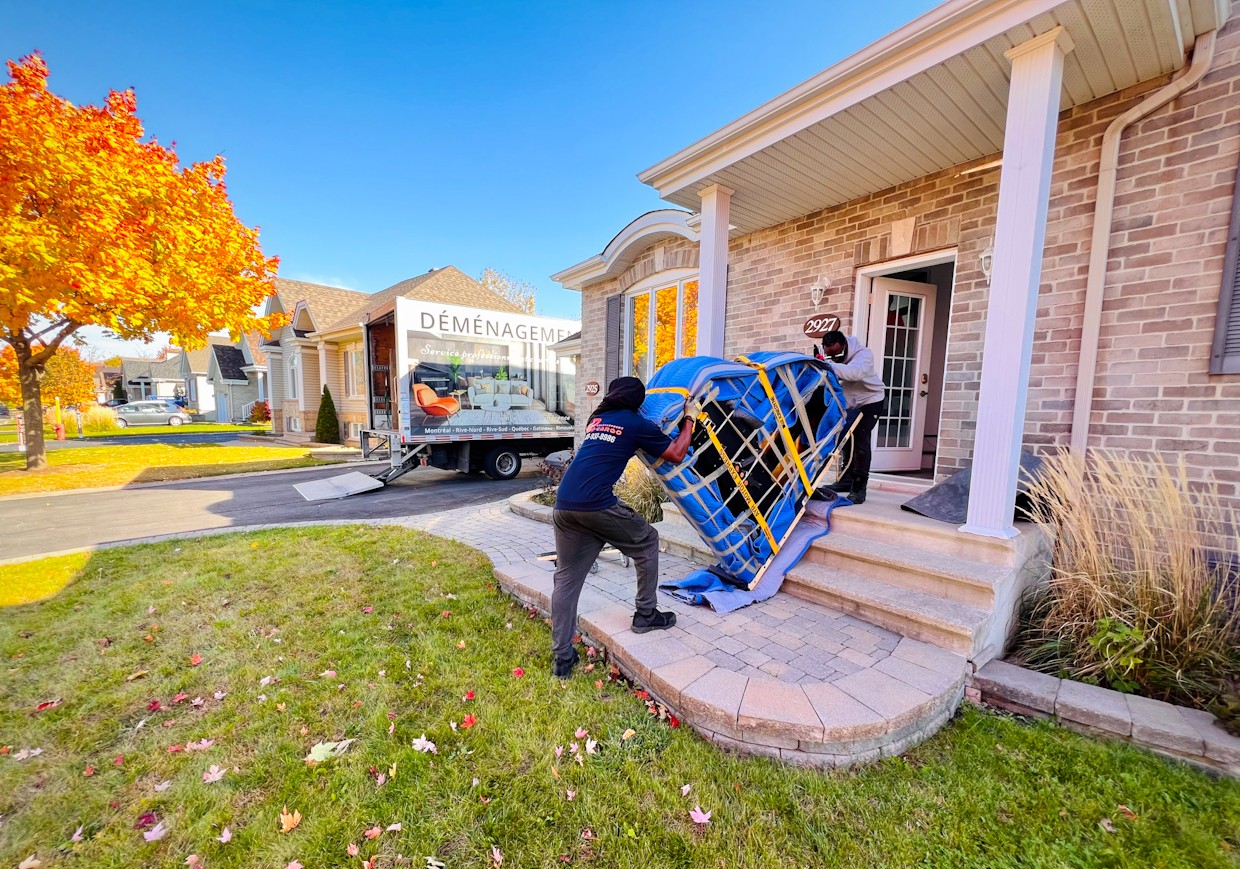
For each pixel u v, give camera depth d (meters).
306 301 16.94
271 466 11.11
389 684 2.59
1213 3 2.56
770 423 3.24
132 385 43.78
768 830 1.69
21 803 1.86
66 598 3.74
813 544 3.50
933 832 1.69
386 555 4.70
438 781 1.94
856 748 2.00
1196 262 2.94
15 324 8.20
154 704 2.43
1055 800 1.82
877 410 3.89
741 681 2.27
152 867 1.60
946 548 3.10
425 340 8.82
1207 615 2.48
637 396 2.73
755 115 3.65
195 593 3.80
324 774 1.97
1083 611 2.81
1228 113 2.81
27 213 8.30
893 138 3.67
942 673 2.35
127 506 7.34
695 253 6.64
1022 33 2.61
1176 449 3.03
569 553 2.67
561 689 2.54
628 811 1.78
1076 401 3.38
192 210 9.59
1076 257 3.40
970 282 4.08
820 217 5.14
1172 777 1.92
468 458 9.55
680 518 4.98
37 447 10.34
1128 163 3.16
